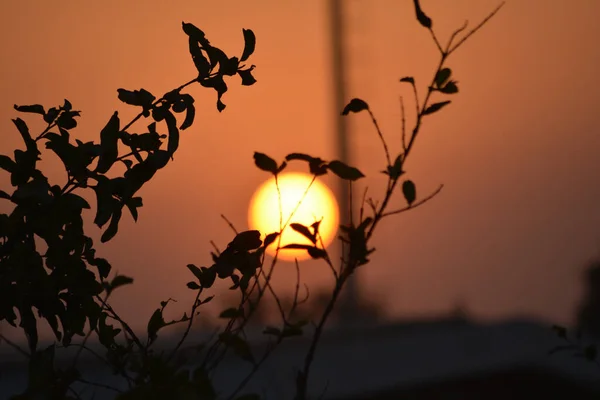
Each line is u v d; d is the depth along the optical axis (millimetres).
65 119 3195
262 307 5969
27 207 3148
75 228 3178
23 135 3174
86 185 3168
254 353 10172
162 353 3154
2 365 8758
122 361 3215
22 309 3152
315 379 9648
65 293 3178
